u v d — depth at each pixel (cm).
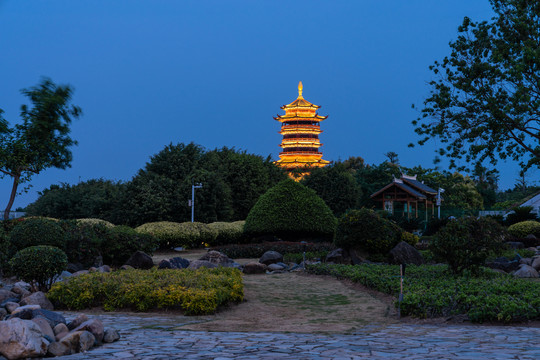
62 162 3656
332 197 5884
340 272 1806
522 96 2548
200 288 1262
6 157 3378
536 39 2766
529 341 857
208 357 734
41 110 3481
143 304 1215
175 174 4747
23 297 1318
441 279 1498
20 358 746
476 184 8562
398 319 1133
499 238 1616
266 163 6031
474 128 2795
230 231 3731
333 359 718
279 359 719
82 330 825
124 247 2262
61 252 1441
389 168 7450
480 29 2834
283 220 3012
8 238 1844
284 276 1953
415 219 4619
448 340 869
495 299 1090
